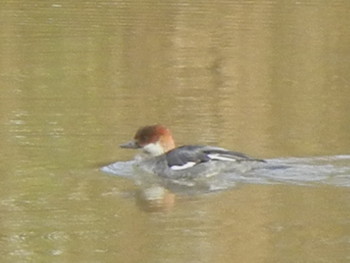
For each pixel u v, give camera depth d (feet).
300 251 35.76
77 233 37.45
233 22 82.89
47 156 47.24
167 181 44.50
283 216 39.42
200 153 45.16
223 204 40.91
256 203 41.06
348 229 38.01
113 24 81.51
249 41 77.00
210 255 35.32
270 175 44.88
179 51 73.77
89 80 64.59
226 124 54.13
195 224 38.58
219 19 83.97
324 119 55.62
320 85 64.49
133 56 71.82
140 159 46.26
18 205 40.65
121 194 42.32
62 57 70.85
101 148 48.88
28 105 57.31
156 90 62.13
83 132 51.47
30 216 39.37
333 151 48.57
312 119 55.62
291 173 44.98
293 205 40.65
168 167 45.01
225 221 38.75
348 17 85.05
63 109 56.59
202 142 50.31
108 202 41.24
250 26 81.76
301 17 85.05
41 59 70.03
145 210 40.11
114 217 39.37
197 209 40.40
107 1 90.33
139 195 42.11
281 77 66.80
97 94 60.70
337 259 34.96
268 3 90.48
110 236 37.14
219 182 44.09
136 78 65.46
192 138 51.08
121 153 47.98
